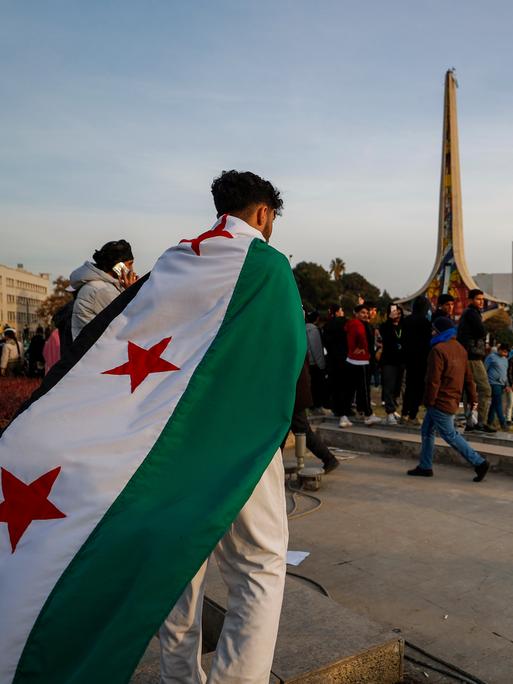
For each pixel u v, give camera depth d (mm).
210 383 2082
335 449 8867
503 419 10922
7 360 14086
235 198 2381
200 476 1940
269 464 2012
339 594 4031
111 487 1976
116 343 2311
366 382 9625
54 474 2055
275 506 2102
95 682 1712
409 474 7117
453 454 7547
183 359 2170
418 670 3062
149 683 2723
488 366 10859
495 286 98688
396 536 5113
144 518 1892
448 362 6707
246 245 2264
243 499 1840
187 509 1864
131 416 2109
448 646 3342
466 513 5672
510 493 6301
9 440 2152
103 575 1840
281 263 2223
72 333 4250
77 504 1980
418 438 8250
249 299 2180
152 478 1978
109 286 4324
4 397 9188
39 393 2256
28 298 111938
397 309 9570
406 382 9297
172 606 1769
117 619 1761
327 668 2725
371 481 6910
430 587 4102
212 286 2242
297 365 2025
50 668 1796
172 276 2340
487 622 3604
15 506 2045
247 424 2002
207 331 2189
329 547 4906
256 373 2061
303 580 4230
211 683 2029
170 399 2090
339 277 85500
